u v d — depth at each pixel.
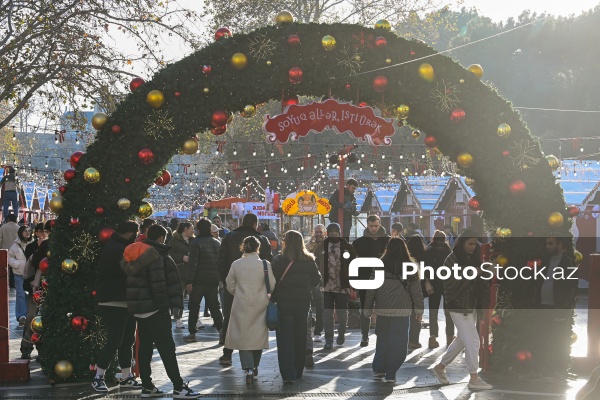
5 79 21.28
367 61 11.25
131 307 9.52
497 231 11.36
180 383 9.72
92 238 10.74
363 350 13.98
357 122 11.29
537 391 10.20
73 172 10.78
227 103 11.04
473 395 9.94
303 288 10.84
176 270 9.69
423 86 11.29
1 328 10.84
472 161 11.45
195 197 61.19
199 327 17.23
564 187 27.28
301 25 11.19
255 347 10.63
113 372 10.82
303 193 25.67
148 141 10.84
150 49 22.27
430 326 14.39
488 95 11.39
